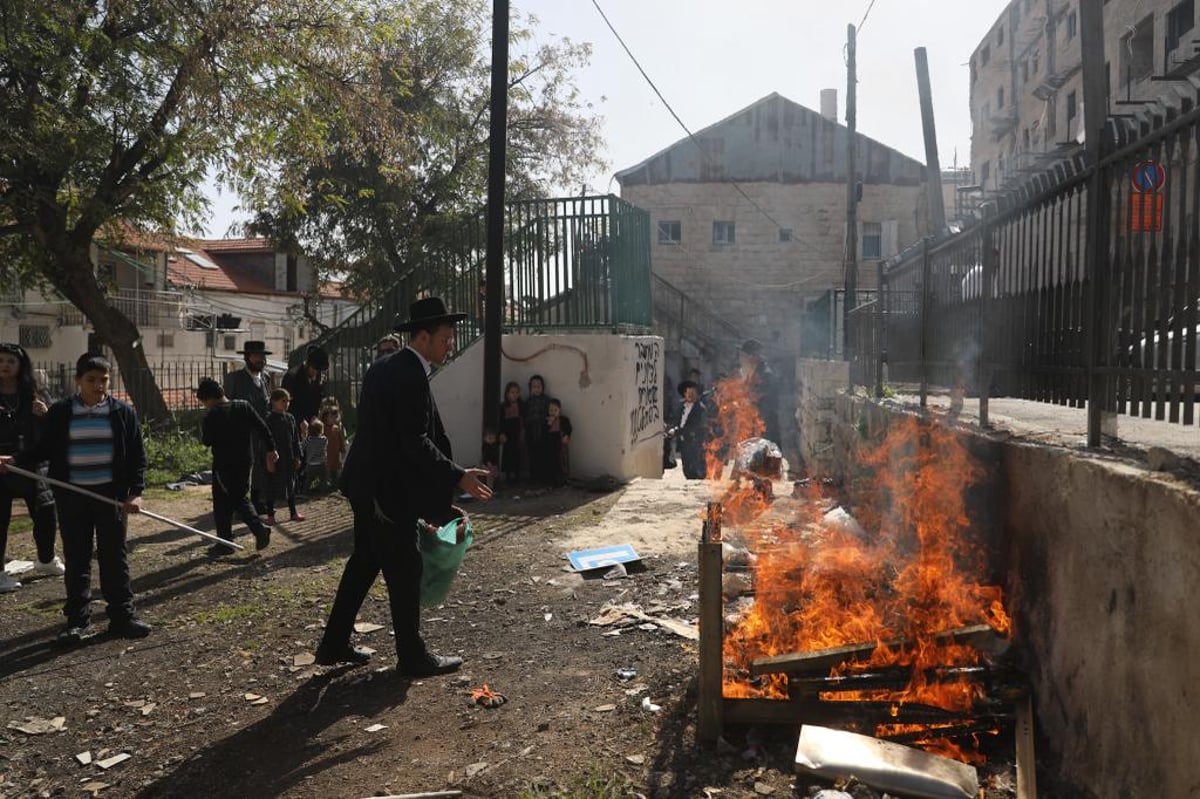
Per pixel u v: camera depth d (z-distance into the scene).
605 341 10.91
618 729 3.79
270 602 6.05
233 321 37.69
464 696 4.31
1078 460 3.15
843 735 3.40
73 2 13.02
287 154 15.54
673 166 33.88
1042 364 4.09
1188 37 19.73
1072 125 28.50
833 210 33.56
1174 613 2.47
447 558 4.77
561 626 5.31
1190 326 2.91
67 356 33.41
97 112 14.05
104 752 3.87
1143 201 3.20
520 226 11.49
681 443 11.93
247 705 4.32
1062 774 3.12
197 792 3.48
